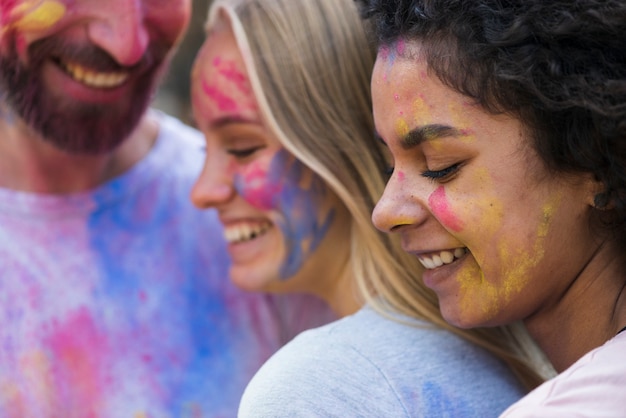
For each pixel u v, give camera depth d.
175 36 2.05
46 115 2.02
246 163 1.92
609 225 1.35
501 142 1.32
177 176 2.36
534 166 1.32
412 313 1.65
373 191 1.81
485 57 1.29
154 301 2.24
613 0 1.21
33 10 1.88
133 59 1.92
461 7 1.31
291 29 1.84
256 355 2.28
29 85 2.00
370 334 1.57
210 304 2.27
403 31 1.38
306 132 1.83
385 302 1.69
